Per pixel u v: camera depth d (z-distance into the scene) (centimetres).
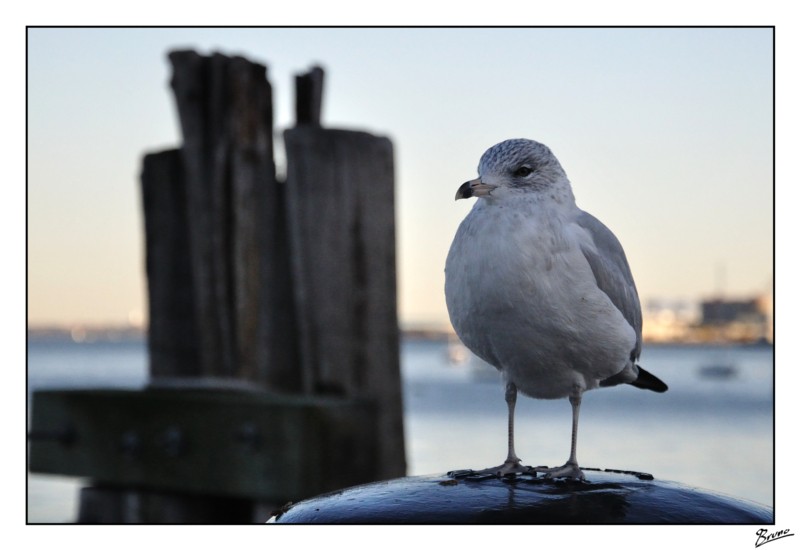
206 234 684
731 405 3491
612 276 484
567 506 405
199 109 691
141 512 655
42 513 1012
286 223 687
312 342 650
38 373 4997
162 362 700
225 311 679
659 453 2036
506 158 474
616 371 495
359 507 416
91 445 666
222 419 625
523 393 511
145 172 711
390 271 665
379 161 661
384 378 659
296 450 600
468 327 479
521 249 456
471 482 445
